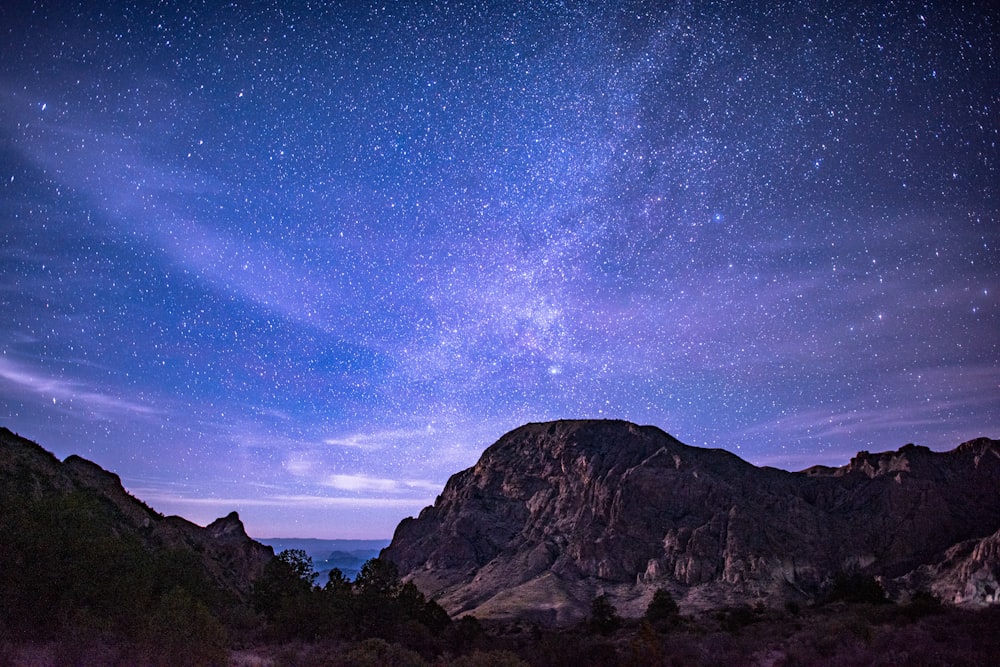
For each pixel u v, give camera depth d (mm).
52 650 19672
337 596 47375
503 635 71188
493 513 167875
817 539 129625
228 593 45375
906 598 101188
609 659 35156
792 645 35406
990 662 25516
